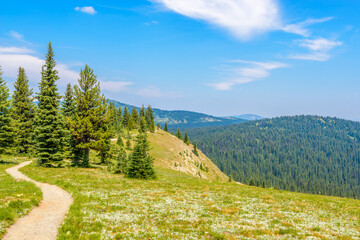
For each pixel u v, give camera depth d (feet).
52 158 128.88
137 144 129.80
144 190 87.92
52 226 43.14
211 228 48.24
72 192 72.13
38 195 64.28
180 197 78.95
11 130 126.41
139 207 61.31
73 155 147.33
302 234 46.55
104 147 151.02
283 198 89.92
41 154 126.82
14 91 169.37
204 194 86.69
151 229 45.73
